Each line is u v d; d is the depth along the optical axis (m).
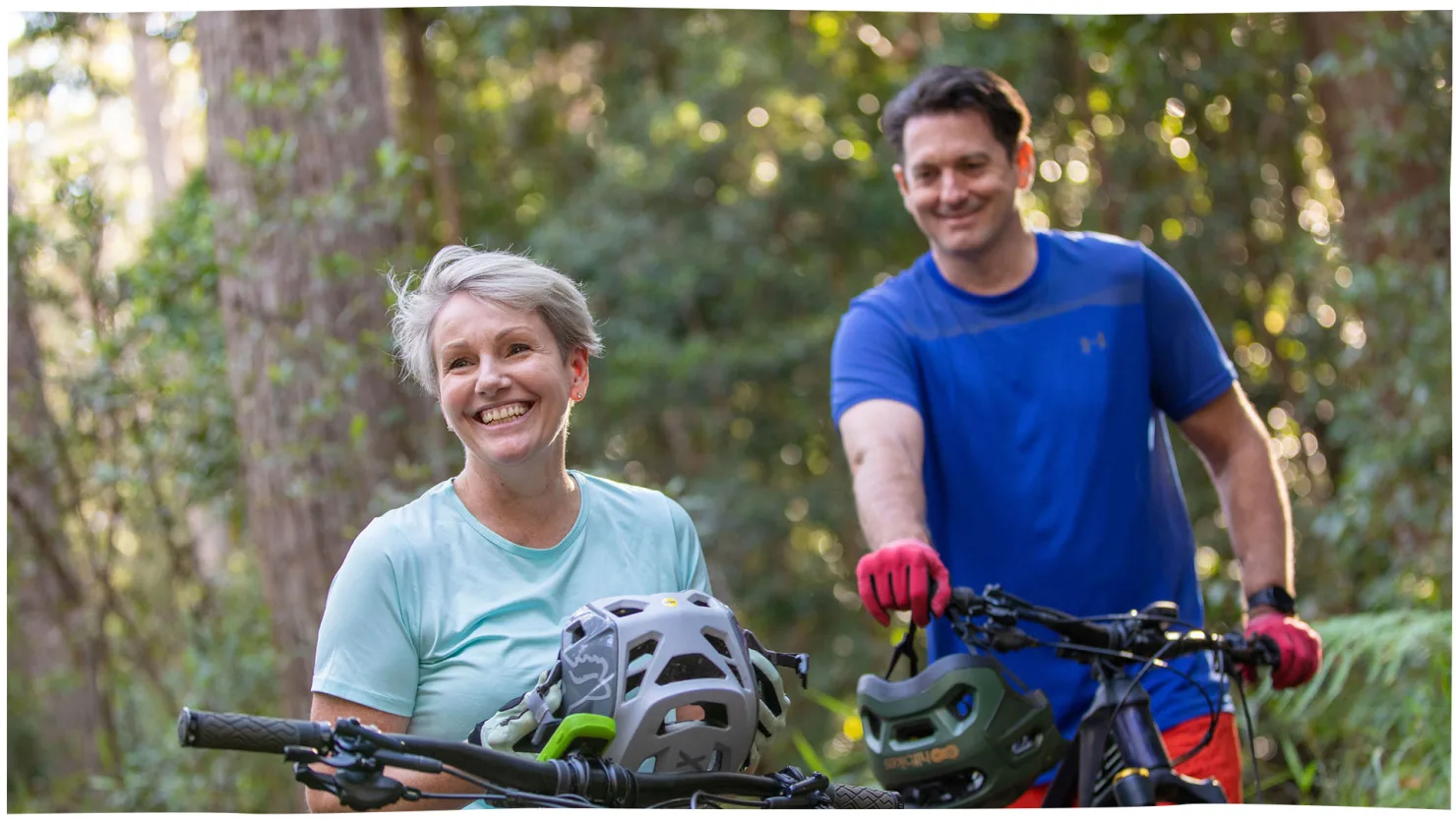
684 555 2.38
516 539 2.25
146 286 6.47
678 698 1.88
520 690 2.16
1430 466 6.11
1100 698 2.43
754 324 12.57
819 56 12.38
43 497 7.50
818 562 12.23
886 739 2.38
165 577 7.95
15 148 8.02
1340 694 4.47
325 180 5.70
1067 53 9.05
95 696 7.82
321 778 1.71
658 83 13.30
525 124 13.33
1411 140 6.61
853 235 12.59
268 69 5.78
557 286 2.20
